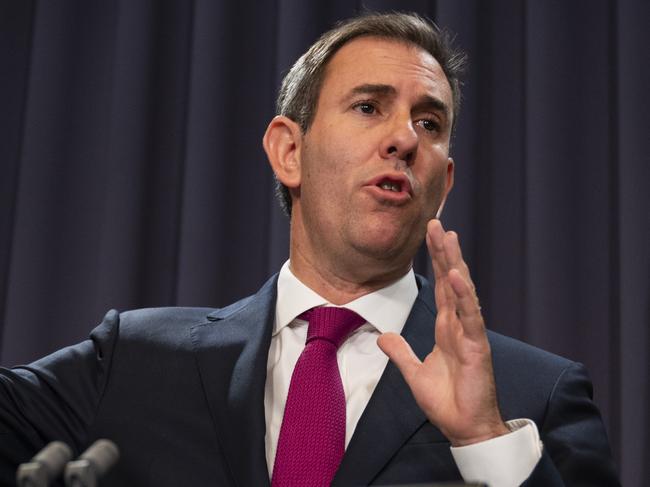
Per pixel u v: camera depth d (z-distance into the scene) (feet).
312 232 4.74
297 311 4.69
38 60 7.95
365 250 4.53
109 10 8.14
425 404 3.69
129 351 4.65
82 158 7.89
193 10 8.00
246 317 4.74
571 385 4.43
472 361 3.65
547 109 7.51
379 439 4.12
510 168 7.67
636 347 6.99
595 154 7.52
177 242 7.70
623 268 7.12
